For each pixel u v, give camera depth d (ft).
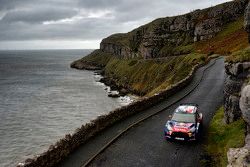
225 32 460.96
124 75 496.64
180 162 65.51
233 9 506.89
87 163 64.69
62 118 252.21
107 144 76.07
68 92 400.26
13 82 529.04
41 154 59.21
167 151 71.92
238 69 74.95
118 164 65.16
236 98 77.00
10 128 223.71
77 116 258.57
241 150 47.50
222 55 305.94
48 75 654.94
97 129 85.05
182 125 77.66
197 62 277.85
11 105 315.99
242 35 343.87
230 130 75.51
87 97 357.00
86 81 534.37
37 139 196.44
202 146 74.43
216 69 214.90
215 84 159.74
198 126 78.64
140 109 110.63
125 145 76.48
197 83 166.20
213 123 90.27
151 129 89.61
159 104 121.60
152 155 69.72
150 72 424.05
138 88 405.18
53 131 214.07
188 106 86.38
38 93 396.57
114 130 88.12
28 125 231.91
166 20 596.70
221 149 69.46
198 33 503.61
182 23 561.43
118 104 311.68
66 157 68.39
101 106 301.02
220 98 125.80
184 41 542.98
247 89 50.16
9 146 183.42
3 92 409.90
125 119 99.81
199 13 554.05
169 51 536.42
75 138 73.67
